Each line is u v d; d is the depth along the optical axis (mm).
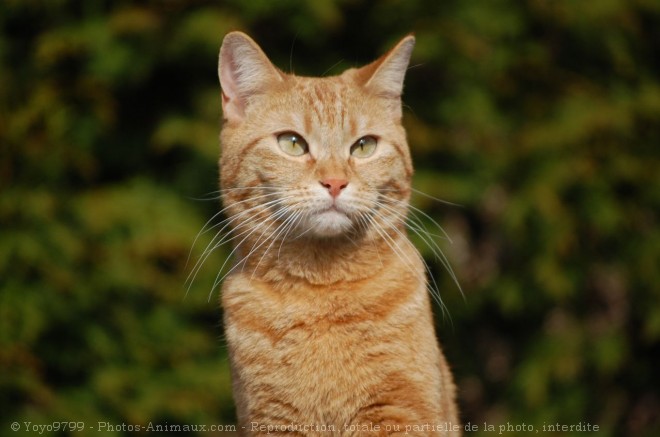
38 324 11672
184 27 12664
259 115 7387
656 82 13344
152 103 13578
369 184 7203
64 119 12516
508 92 13211
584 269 13000
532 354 13156
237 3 12836
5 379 11469
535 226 12891
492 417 13656
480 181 12898
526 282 13102
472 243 14156
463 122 12922
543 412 12875
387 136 7410
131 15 12695
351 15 13383
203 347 12766
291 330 6949
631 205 13047
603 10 12742
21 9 12922
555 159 12836
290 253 7090
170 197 12953
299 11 12891
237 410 7215
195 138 12656
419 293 7129
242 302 7160
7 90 12695
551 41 13391
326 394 6895
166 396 12148
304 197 7016
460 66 12891
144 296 12664
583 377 13148
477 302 13492
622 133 12914
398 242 7344
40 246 11984
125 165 13367
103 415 11875
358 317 6945
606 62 13359
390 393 6855
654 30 13469
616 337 13023
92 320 12312
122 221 12500
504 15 13023
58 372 12203
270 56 13070
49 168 12406
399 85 7652
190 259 12539
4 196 12109
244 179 7309
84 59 12953
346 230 7074
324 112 7238
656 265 12867
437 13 12938
